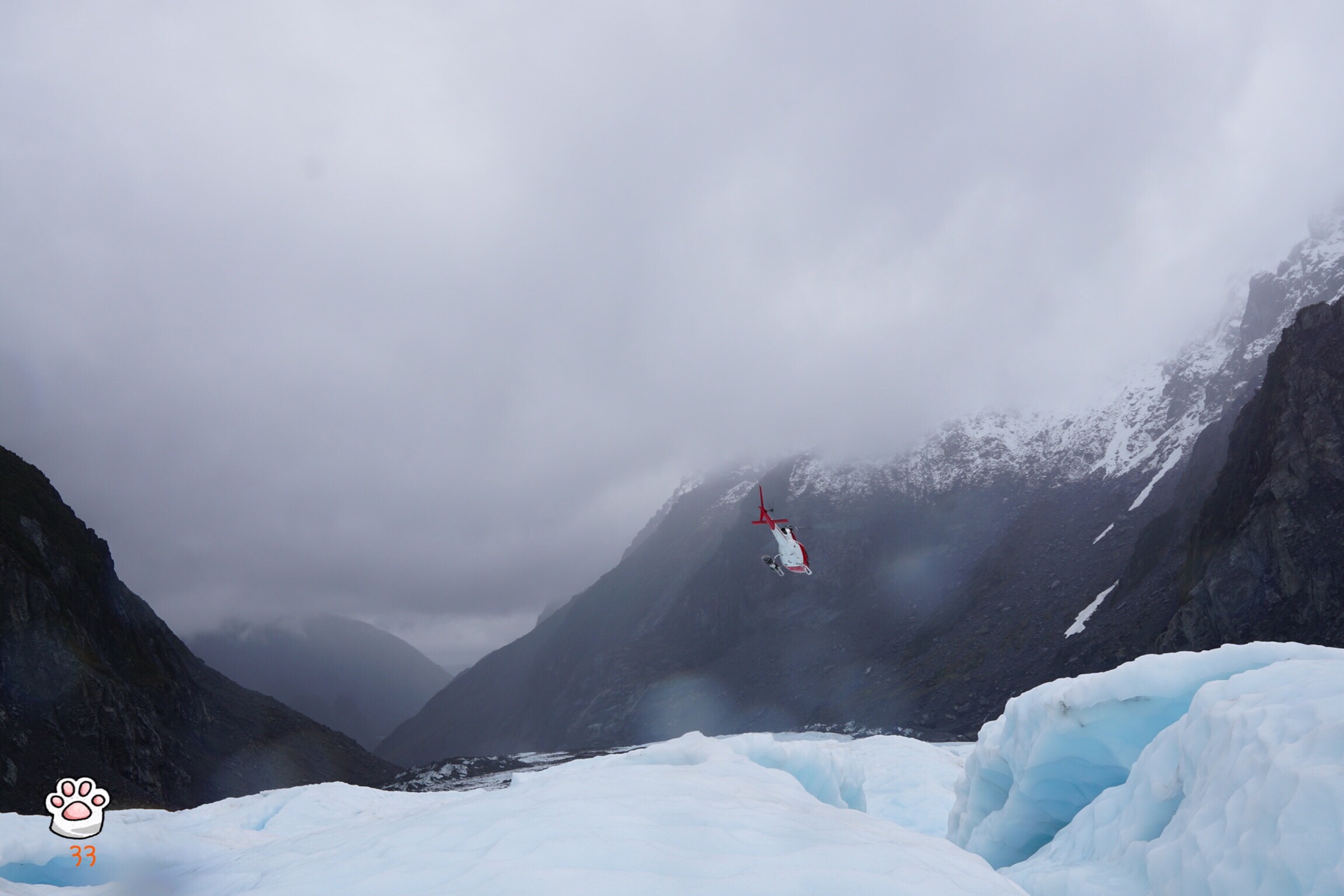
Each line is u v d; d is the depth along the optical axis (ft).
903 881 15.94
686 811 20.13
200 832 50.88
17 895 34.30
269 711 330.13
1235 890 21.91
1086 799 40.32
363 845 20.72
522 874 15.81
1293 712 24.64
